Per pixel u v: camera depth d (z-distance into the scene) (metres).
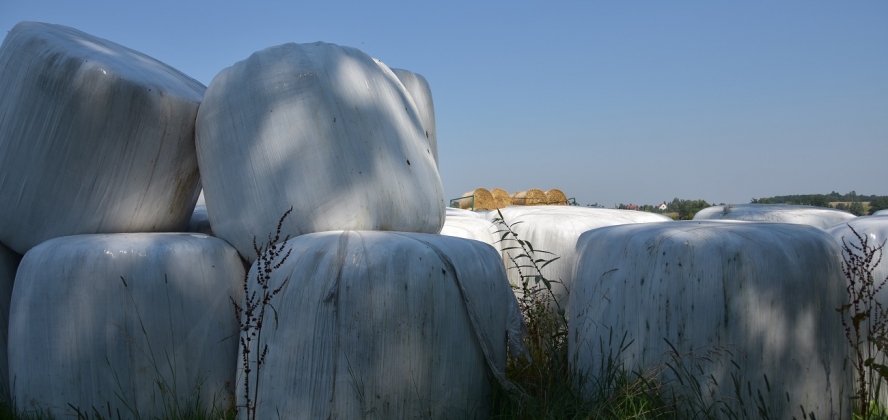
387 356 1.89
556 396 2.20
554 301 3.10
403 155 2.39
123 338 2.09
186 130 2.44
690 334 1.93
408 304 1.90
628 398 1.97
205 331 2.21
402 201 2.32
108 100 2.24
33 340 2.11
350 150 2.23
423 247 1.99
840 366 2.02
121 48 2.74
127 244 2.15
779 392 1.91
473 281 2.08
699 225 2.15
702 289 1.92
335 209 2.20
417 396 1.92
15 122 2.36
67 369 2.09
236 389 2.05
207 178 2.39
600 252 2.24
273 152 2.23
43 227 2.37
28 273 2.15
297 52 2.35
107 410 2.09
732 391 1.90
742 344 1.89
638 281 2.04
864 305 2.30
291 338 1.92
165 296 2.14
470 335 2.05
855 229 2.44
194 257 2.21
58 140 2.29
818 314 1.96
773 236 1.97
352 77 2.36
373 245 1.97
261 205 2.25
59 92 2.27
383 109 2.40
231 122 2.30
